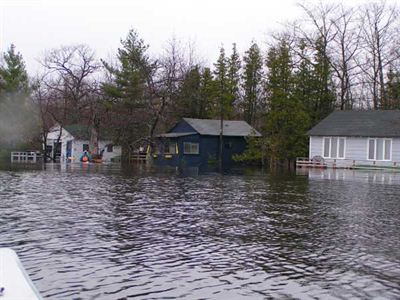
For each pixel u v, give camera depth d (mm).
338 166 42906
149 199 18562
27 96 59562
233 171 39250
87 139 60062
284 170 41094
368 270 9070
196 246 10758
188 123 51531
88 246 10516
